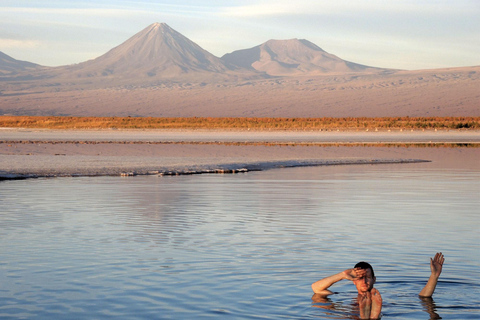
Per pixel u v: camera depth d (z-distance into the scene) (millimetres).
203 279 7203
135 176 23328
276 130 81000
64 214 12688
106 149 43938
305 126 87938
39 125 101000
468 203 14734
